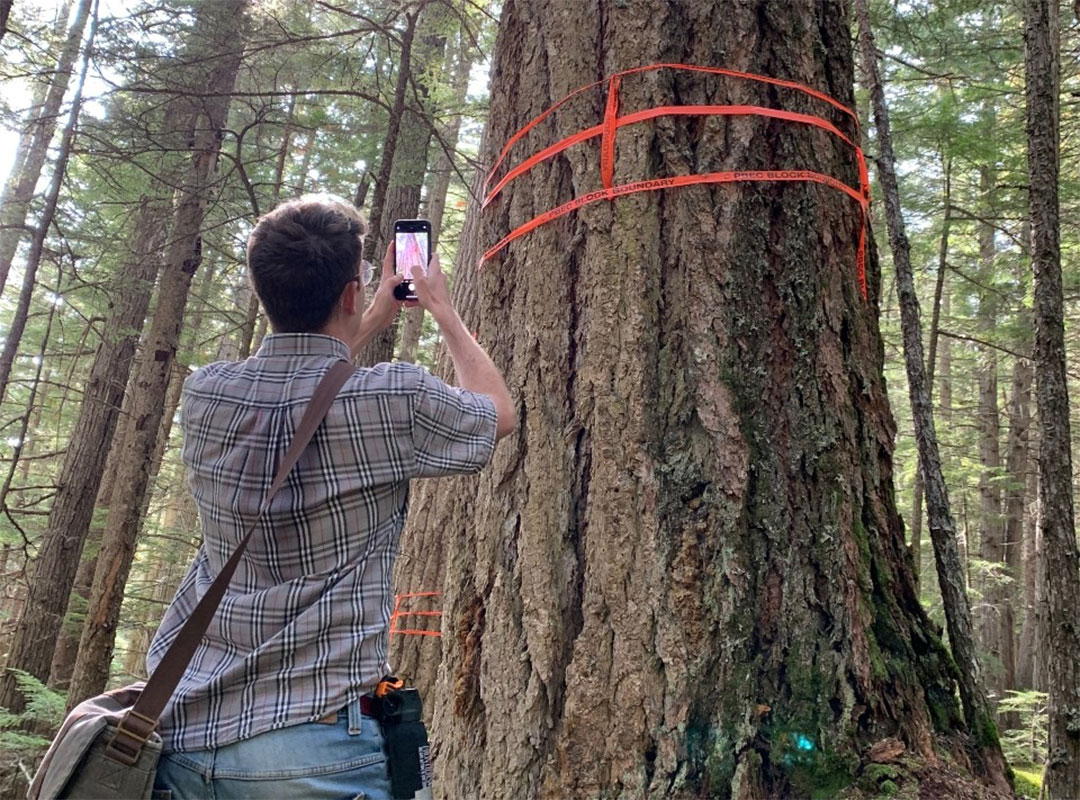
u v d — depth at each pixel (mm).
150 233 7883
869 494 2010
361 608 1237
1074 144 8578
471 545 2189
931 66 8039
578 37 2213
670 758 1717
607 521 1887
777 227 2049
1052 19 4371
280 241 1352
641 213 2029
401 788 1245
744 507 1854
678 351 1951
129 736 1149
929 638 1984
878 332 2256
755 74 2098
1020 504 12430
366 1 6344
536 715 1860
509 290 2242
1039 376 3365
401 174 6945
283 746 1156
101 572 5816
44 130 7254
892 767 1715
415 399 1312
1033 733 7742
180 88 5711
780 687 1771
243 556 1247
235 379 1362
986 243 11117
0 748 5734
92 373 9297
